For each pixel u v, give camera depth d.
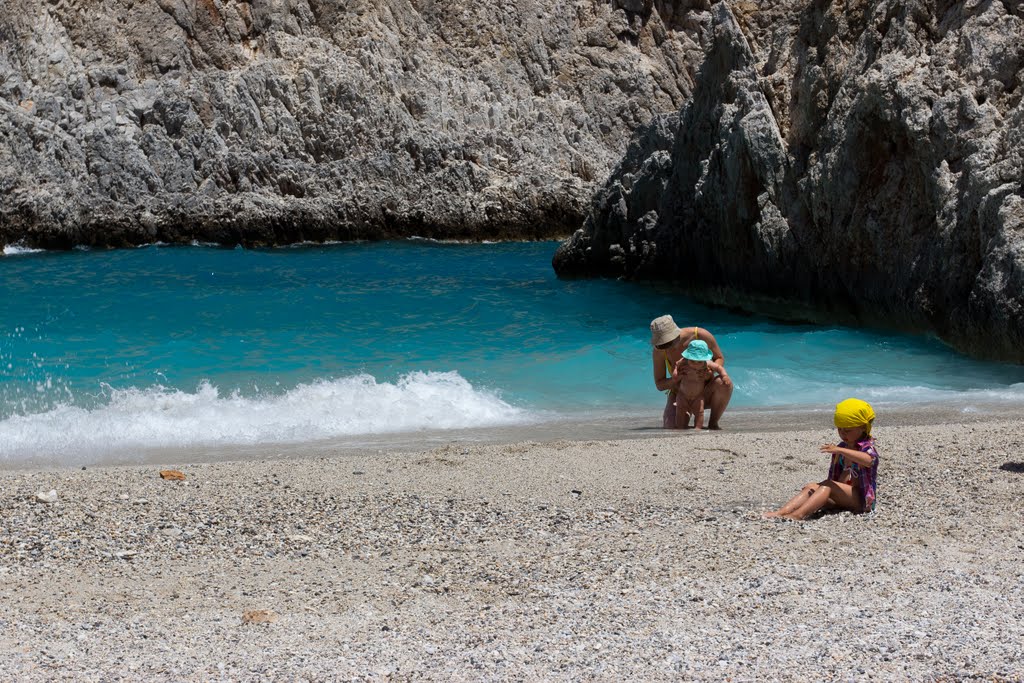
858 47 17.73
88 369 14.80
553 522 6.87
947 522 6.56
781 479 8.02
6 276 25.12
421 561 6.10
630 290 22.66
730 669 4.30
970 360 14.76
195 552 6.33
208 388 13.47
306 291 22.88
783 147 18.73
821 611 5.01
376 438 10.77
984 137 15.32
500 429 11.20
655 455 9.00
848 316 17.77
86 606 5.43
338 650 4.71
